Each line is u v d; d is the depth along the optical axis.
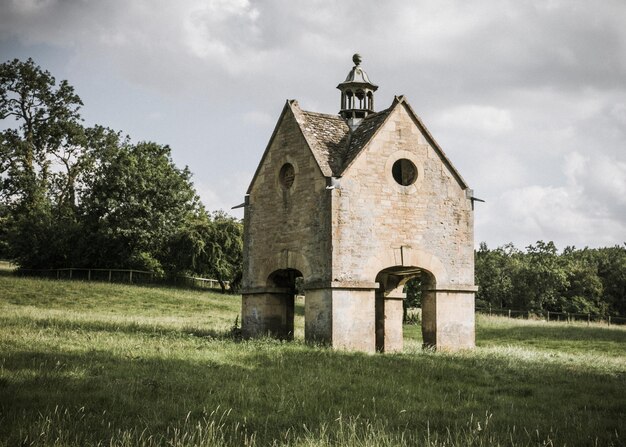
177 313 42.22
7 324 25.31
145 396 12.21
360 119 25.91
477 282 77.31
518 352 23.86
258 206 25.62
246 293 25.69
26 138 67.56
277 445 9.38
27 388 12.30
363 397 13.00
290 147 24.25
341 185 22.19
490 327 42.34
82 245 56.72
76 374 13.98
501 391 14.55
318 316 22.03
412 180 23.78
